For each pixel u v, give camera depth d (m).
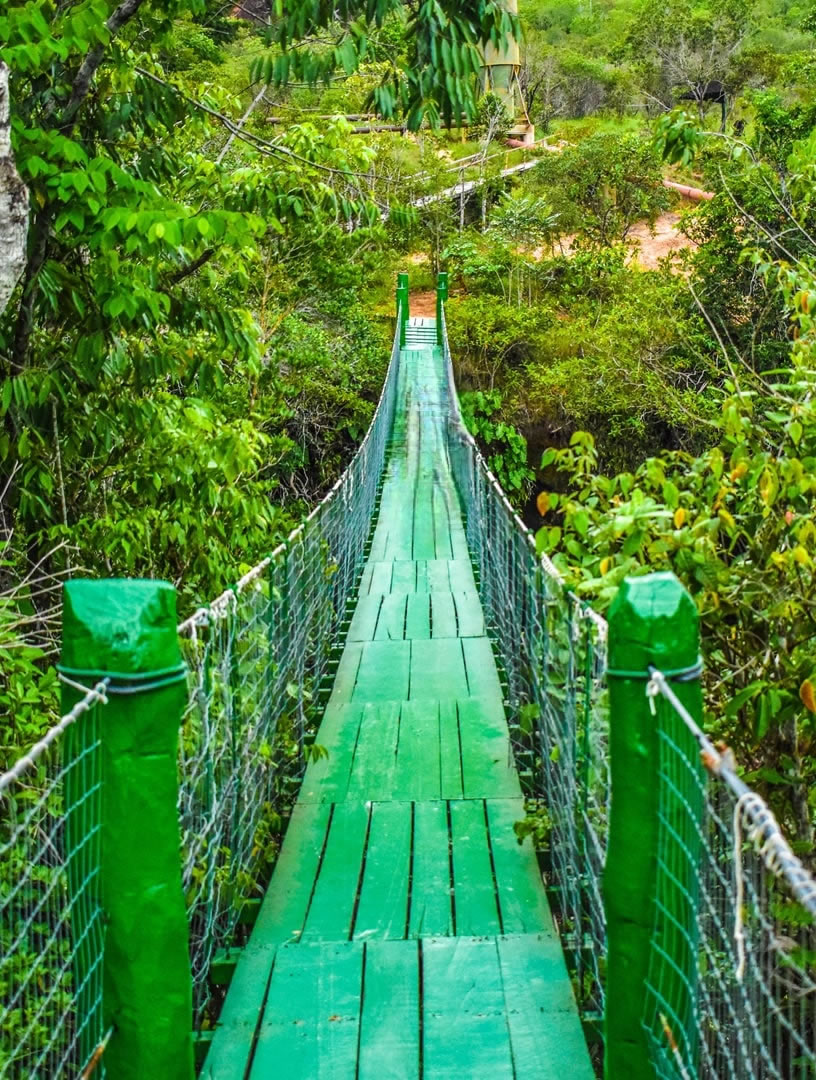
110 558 5.28
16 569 4.92
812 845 2.71
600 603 2.96
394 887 3.32
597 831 2.47
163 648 1.87
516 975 2.74
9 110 3.87
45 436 5.00
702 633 3.26
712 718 3.15
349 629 6.62
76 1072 1.89
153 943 1.89
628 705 1.91
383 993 2.67
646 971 1.95
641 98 42.16
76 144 4.04
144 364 5.12
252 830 3.40
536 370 19.67
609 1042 2.01
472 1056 2.40
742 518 3.24
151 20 4.94
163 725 1.88
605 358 17.61
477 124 34.00
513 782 4.17
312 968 2.79
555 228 28.38
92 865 1.86
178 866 1.94
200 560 5.47
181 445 5.29
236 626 3.07
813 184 5.73
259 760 3.45
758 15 46.03
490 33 3.74
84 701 1.74
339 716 5.00
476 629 6.56
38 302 4.75
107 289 4.41
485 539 7.17
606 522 3.25
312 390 17.08
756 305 15.29
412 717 4.95
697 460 3.33
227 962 2.87
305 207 5.87
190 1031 1.99
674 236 30.06
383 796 4.05
